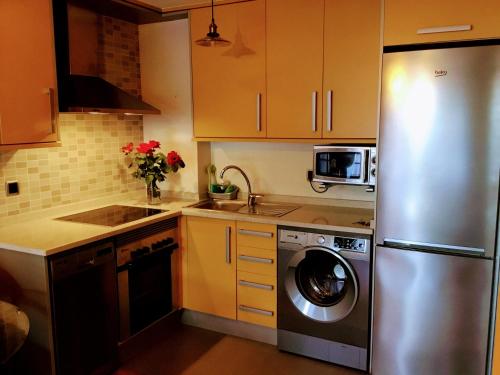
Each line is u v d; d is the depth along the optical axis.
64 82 2.79
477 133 2.18
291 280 2.83
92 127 3.28
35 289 2.29
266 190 3.48
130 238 2.76
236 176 3.59
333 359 2.77
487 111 2.14
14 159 2.73
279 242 2.83
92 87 2.87
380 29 2.50
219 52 3.15
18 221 2.78
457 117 2.20
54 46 2.56
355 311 2.64
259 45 3.01
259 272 2.94
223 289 3.10
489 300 2.26
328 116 2.85
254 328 3.09
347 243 2.60
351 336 2.68
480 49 2.12
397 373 2.51
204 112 3.28
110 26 3.34
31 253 2.24
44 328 2.29
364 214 2.95
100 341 2.60
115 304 2.69
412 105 2.28
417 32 2.24
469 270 2.27
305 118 2.93
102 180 3.40
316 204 3.29
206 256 3.14
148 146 3.35
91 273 2.49
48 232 2.54
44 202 2.95
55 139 2.60
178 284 3.27
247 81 3.08
